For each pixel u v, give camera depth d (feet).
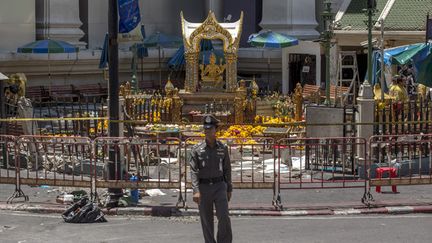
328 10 94.68
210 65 100.17
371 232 52.70
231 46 99.60
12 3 130.31
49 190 66.95
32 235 52.29
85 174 69.72
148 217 58.08
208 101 98.48
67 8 138.00
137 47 129.59
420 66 88.48
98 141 63.10
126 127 79.10
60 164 71.41
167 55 149.59
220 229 46.09
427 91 97.55
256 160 77.36
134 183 59.93
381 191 65.62
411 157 68.95
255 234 52.24
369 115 71.10
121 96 86.53
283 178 69.87
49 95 129.29
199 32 100.73
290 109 101.71
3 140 71.67
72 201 60.44
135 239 51.06
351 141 70.23
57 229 53.93
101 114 89.45
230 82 99.45
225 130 90.74
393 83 92.58
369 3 83.71
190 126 88.53
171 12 157.89
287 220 56.80
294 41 128.06
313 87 122.42
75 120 80.48
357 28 125.59
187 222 56.44
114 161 61.05
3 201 62.39
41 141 67.97
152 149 74.64
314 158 72.54
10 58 127.85
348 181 62.03
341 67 104.01
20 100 80.53
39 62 131.95
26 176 68.23
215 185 45.85
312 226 54.60
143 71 147.02
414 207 59.31
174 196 64.08
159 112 94.12
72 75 137.59
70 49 126.52
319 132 75.92
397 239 50.83
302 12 149.69
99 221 56.34
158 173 62.34
